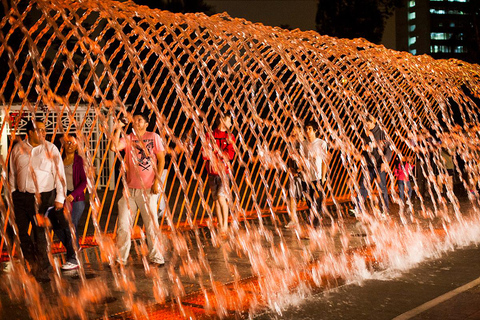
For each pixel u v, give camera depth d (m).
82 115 17.45
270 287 5.96
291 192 9.69
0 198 6.07
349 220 10.75
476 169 14.15
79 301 5.52
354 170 10.73
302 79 9.55
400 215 10.45
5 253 7.99
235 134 15.20
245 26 9.29
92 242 9.05
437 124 14.23
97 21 7.17
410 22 138.00
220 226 9.15
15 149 6.27
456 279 6.13
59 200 6.33
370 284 6.00
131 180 6.87
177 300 5.50
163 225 10.69
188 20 8.41
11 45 20.62
